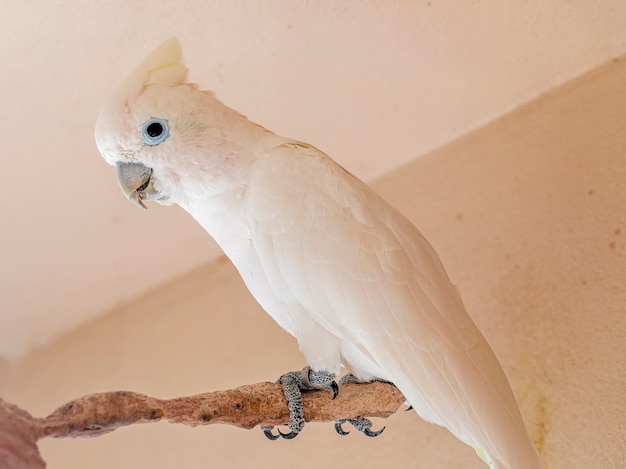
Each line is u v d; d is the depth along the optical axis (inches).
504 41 28.0
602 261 26.1
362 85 29.3
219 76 28.5
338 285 20.5
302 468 29.2
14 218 33.8
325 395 20.9
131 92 22.6
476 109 30.6
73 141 30.3
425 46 28.0
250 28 27.0
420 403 20.1
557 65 28.9
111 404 16.9
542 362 26.1
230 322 34.5
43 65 27.5
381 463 27.5
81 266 36.7
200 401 18.7
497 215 29.3
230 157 22.3
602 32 27.7
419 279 20.7
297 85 29.1
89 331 39.5
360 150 32.0
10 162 31.0
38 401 39.0
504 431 19.4
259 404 19.7
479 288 28.6
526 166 29.3
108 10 26.1
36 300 38.5
